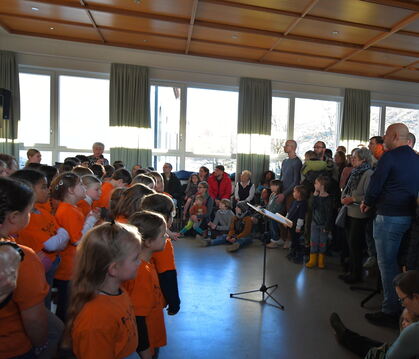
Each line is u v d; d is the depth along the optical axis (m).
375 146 3.06
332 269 3.55
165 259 1.44
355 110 6.90
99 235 0.96
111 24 4.88
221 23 4.71
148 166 6.10
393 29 4.54
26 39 5.46
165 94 6.40
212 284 3.00
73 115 6.07
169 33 5.13
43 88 5.89
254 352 1.94
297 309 2.53
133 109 5.93
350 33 4.80
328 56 5.83
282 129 6.92
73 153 6.13
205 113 6.61
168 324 2.24
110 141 5.92
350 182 3.06
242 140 6.45
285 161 4.94
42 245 1.56
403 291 1.60
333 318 2.24
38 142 5.97
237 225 4.53
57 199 1.83
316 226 3.57
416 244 2.11
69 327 0.93
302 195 3.95
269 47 5.55
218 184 5.48
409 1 3.86
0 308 0.88
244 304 2.59
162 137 6.49
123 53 5.86
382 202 2.27
